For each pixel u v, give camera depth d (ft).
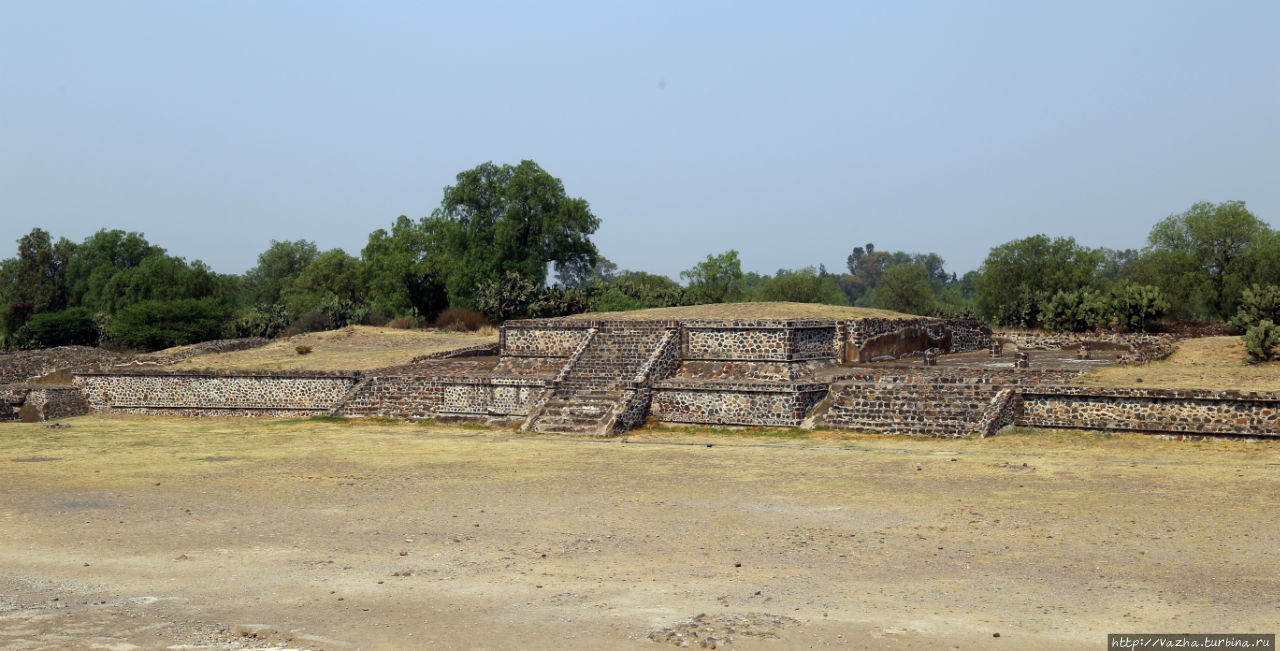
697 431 98.17
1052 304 162.71
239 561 47.60
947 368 106.11
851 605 38.29
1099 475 66.90
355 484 71.20
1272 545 46.14
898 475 69.82
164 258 266.98
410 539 52.16
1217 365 104.58
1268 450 73.97
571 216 250.16
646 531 53.47
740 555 47.47
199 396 128.77
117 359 178.81
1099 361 115.14
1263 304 120.88
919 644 33.37
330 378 121.70
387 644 34.47
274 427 111.14
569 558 47.42
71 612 39.14
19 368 165.78
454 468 78.59
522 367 123.24
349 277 337.11
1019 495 60.75
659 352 108.27
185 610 39.22
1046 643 33.24
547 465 79.41
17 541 53.01
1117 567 43.27
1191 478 64.49
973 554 46.50
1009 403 87.97
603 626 36.11
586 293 234.79
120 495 67.72
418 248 306.76
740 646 33.50
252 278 451.12
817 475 71.15
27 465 83.41
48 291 295.48
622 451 86.69
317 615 38.17
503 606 39.06
